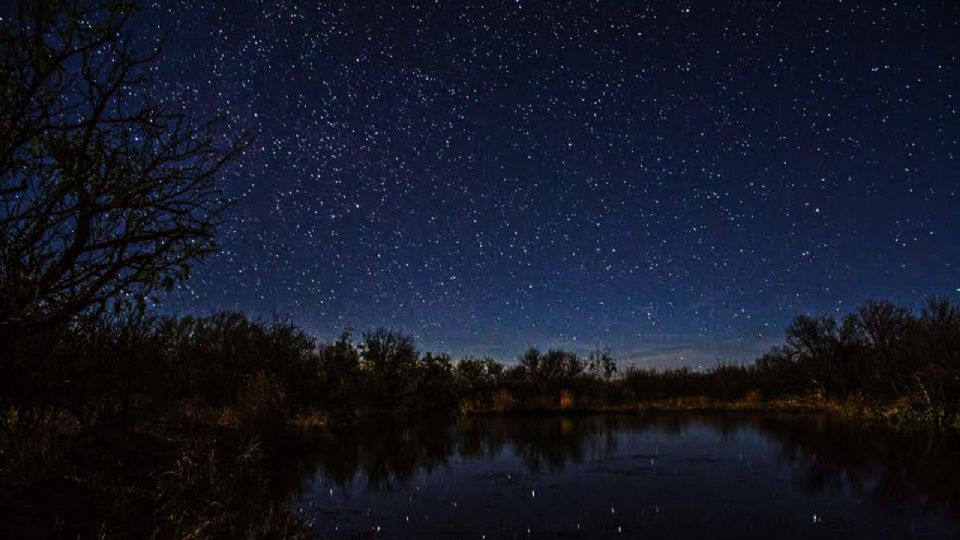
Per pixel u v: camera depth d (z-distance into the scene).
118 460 8.12
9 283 4.11
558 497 11.39
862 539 8.53
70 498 6.45
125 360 9.74
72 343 6.93
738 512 10.04
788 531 8.96
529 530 9.27
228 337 20.52
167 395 13.70
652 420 25.98
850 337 30.91
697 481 12.62
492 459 15.98
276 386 19.33
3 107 3.83
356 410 28.75
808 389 32.94
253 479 10.36
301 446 17.12
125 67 4.27
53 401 7.60
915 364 24.72
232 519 7.82
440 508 10.62
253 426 15.90
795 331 32.53
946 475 12.48
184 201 4.60
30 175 4.03
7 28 3.91
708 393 37.22
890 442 17.23
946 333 22.31
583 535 8.99
